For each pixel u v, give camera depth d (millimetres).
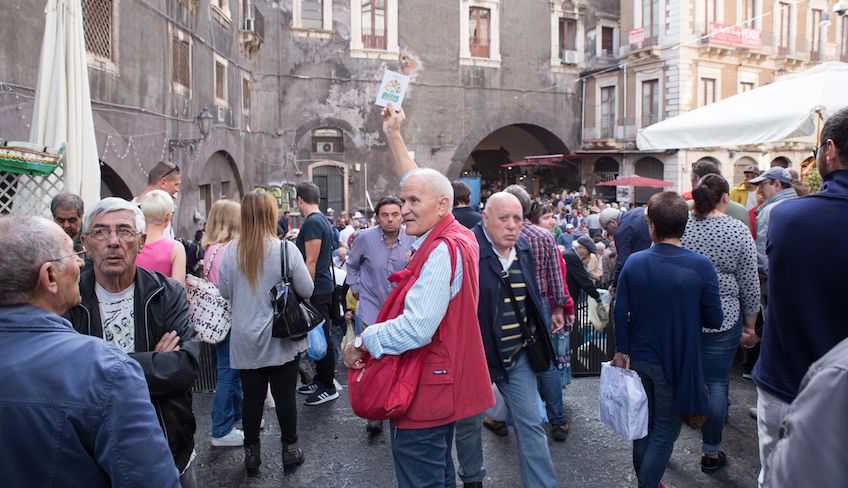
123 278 2662
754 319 4047
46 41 5336
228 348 4594
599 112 27891
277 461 4441
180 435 2580
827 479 1117
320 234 5359
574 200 23141
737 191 7617
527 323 3650
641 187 26125
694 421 3521
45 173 4977
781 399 2328
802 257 2207
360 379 2771
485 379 2918
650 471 3611
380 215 4754
